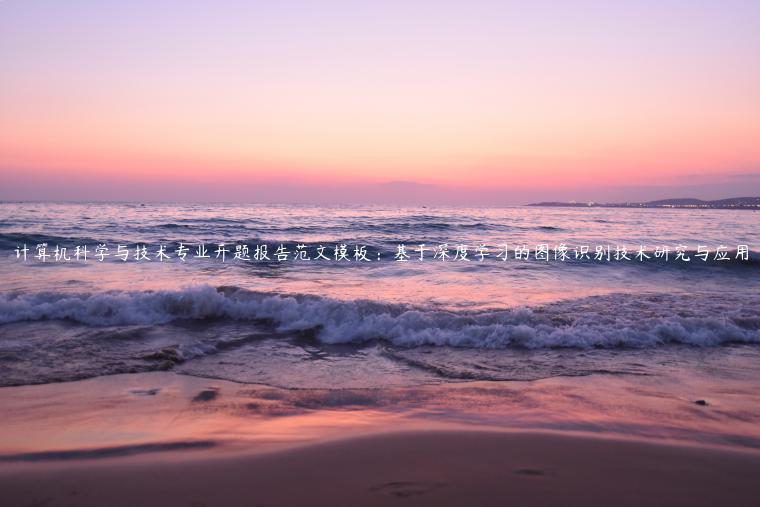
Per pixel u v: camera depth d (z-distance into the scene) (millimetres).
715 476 2703
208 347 6234
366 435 3299
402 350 6367
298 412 4082
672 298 9938
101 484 2537
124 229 23734
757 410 4215
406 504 2285
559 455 2938
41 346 6035
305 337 6902
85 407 4137
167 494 2416
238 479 2592
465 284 11508
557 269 14133
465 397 4562
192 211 49406
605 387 4910
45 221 28016
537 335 6805
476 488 2465
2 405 4160
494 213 60375
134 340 6469
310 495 2393
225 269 13391
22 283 10445
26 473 2684
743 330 7125
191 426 3674
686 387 4926
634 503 2338
